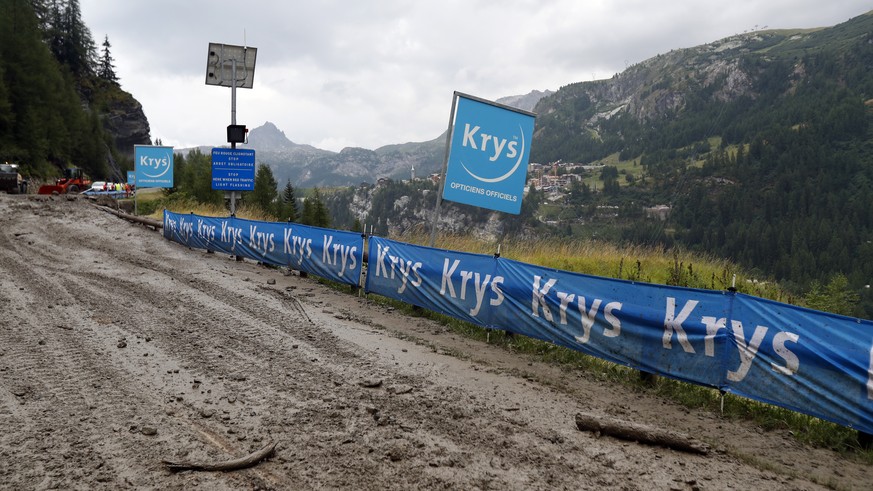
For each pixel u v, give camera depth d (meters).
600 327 6.68
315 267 12.28
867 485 3.97
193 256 15.38
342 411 4.75
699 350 5.74
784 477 4.03
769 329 5.24
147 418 4.44
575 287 7.00
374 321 8.67
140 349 6.36
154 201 35.44
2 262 12.41
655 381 6.23
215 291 10.05
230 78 18.78
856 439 4.73
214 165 18.19
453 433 4.42
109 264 12.87
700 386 6.06
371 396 5.16
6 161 64.00
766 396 5.21
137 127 131.62
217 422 4.43
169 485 3.42
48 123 77.69
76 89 114.81
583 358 7.02
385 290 10.16
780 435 4.94
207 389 5.18
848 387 4.70
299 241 12.87
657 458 4.20
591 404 5.44
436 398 5.21
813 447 4.71
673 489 3.68
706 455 4.32
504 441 4.32
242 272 12.92
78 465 3.62
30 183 63.22
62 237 17.52
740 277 12.27
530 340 7.75
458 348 7.34
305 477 3.59
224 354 6.30
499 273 8.02
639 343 6.27
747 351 5.38
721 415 5.40
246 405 4.81
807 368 4.95
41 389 4.98
